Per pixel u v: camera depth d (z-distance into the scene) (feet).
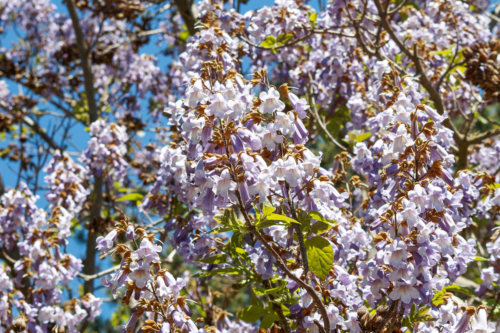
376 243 11.10
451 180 11.32
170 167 15.44
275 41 21.81
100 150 24.50
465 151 23.58
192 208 17.11
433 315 12.15
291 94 11.60
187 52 16.72
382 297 12.44
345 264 14.39
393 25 26.94
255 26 21.68
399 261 10.37
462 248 12.35
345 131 29.01
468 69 21.90
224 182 10.43
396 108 12.56
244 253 14.14
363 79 22.97
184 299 11.99
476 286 20.10
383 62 14.66
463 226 11.67
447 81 25.82
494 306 15.10
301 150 11.20
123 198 19.88
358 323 11.82
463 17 25.39
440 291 12.42
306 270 11.83
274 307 13.76
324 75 23.15
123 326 12.04
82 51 33.37
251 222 10.70
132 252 11.30
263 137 11.07
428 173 11.51
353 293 12.63
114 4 34.04
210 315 22.22
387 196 12.17
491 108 40.60
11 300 19.25
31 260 19.79
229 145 10.78
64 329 19.56
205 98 10.84
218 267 16.89
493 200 16.55
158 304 11.60
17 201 22.07
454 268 12.34
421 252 10.31
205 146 10.84
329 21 24.40
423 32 25.05
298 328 12.91
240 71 19.38
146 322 11.45
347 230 14.28
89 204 26.14
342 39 24.02
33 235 20.07
